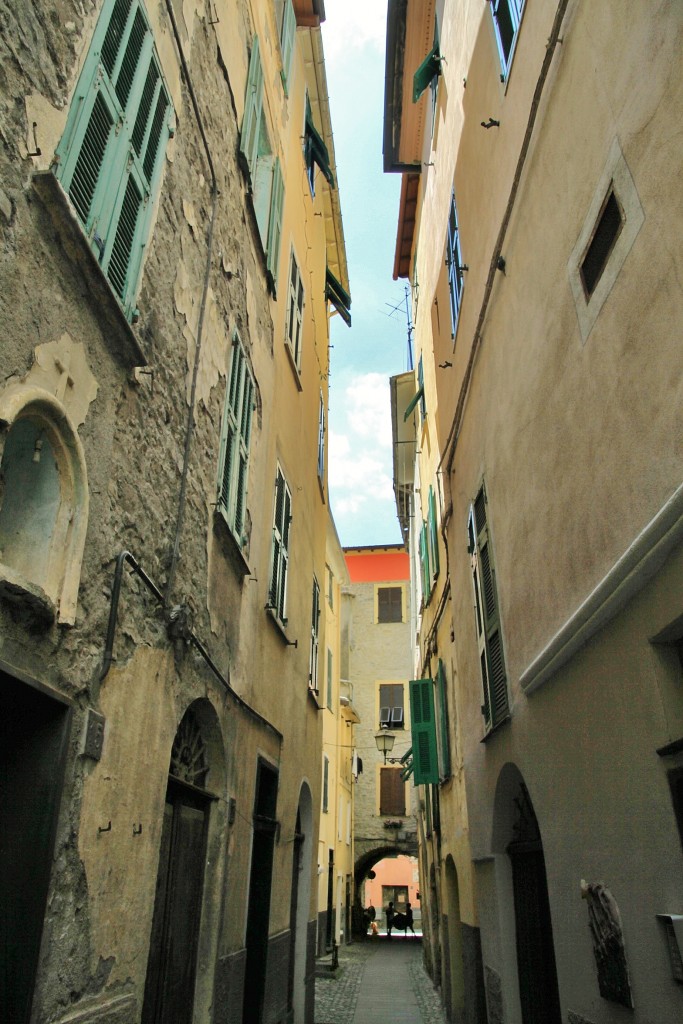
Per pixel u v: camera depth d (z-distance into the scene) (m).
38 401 2.78
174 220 4.57
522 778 5.79
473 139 7.10
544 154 4.58
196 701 4.92
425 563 14.70
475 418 7.10
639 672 3.24
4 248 2.55
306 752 9.47
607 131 3.51
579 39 3.92
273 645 7.50
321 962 18.91
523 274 5.13
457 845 9.85
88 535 3.25
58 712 2.97
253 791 6.28
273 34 8.84
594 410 3.73
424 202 13.19
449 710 10.82
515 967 6.07
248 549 6.41
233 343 6.15
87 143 3.24
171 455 4.41
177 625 4.21
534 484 4.92
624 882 3.42
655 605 3.07
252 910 6.71
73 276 3.10
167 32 4.54
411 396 17.80
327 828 22.08
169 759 4.17
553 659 4.38
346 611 31.59
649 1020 3.13
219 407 5.62
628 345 3.27
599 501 3.68
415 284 16.39
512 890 6.29
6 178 2.57
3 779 2.87
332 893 22.03
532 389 4.95
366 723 30.89
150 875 3.79
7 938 2.67
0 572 2.47
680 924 2.80
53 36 2.98
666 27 2.88
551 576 4.57
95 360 3.34
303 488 10.05
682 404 2.75
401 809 29.61
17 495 3.04
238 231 6.47
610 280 3.47
